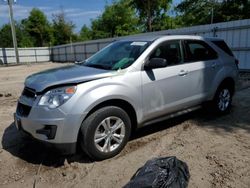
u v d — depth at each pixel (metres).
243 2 31.16
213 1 34.16
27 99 3.62
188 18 37.22
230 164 3.48
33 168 3.59
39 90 3.45
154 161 2.79
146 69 4.04
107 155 3.69
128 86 3.78
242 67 13.13
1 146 4.31
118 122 3.75
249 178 3.15
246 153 3.79
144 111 4.05
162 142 4.24
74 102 3.34
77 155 3.85
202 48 5.07
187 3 36.62
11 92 9.66
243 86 8.86
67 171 3.46
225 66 5.38
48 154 3.95
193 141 4.25
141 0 39.62
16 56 36.94
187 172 2.90
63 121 3.29
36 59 41.50
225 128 4.81
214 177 3.19
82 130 3.45
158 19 42.28
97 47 28.97
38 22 57.25
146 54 4.09
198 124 5.05
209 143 4.16
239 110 5.96
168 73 4.28
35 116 3.39
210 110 5.51
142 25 45.00
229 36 13.49
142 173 2.61
